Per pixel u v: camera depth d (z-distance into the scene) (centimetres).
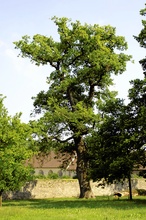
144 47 3131
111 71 4069
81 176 4072
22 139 2748
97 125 3722
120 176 3027
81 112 3828
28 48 3944
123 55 4022
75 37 3925
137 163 2916
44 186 4594
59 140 4084
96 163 3080
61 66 4003
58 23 4038
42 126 3847
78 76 3962
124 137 2861
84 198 4022
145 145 2839
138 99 3017
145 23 3108
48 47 3969
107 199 3806
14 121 2702
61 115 3822
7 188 2797
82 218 1903
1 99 2762
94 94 4303
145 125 2800
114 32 4056
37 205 3100
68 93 4122
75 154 4519
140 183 5219
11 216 2061
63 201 3656
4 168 2584
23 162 3094
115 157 2972
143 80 2978
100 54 3816
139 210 2311
